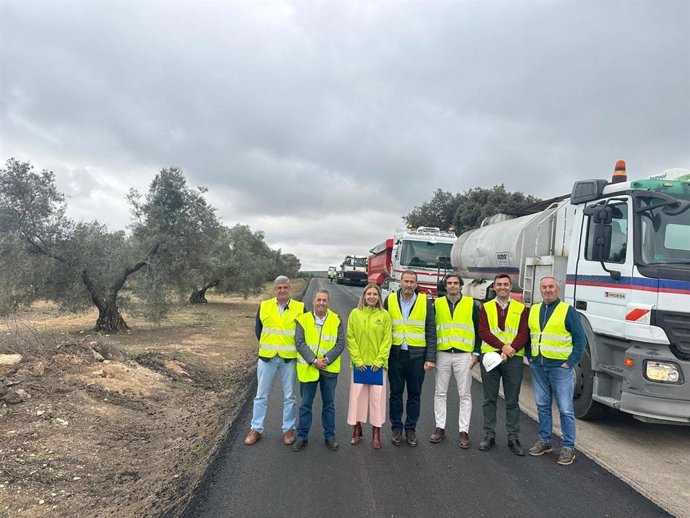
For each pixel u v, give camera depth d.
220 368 9.69
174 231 14.30
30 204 12.07
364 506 3.88
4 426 4.97
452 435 5.78
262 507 3.83
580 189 6.61
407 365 5.39
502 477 4.54
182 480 4.32
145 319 15.20
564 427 4.98
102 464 4.59
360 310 5.32
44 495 3.90
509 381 5.32
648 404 5.20
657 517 3.83
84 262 13.01
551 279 5.18
